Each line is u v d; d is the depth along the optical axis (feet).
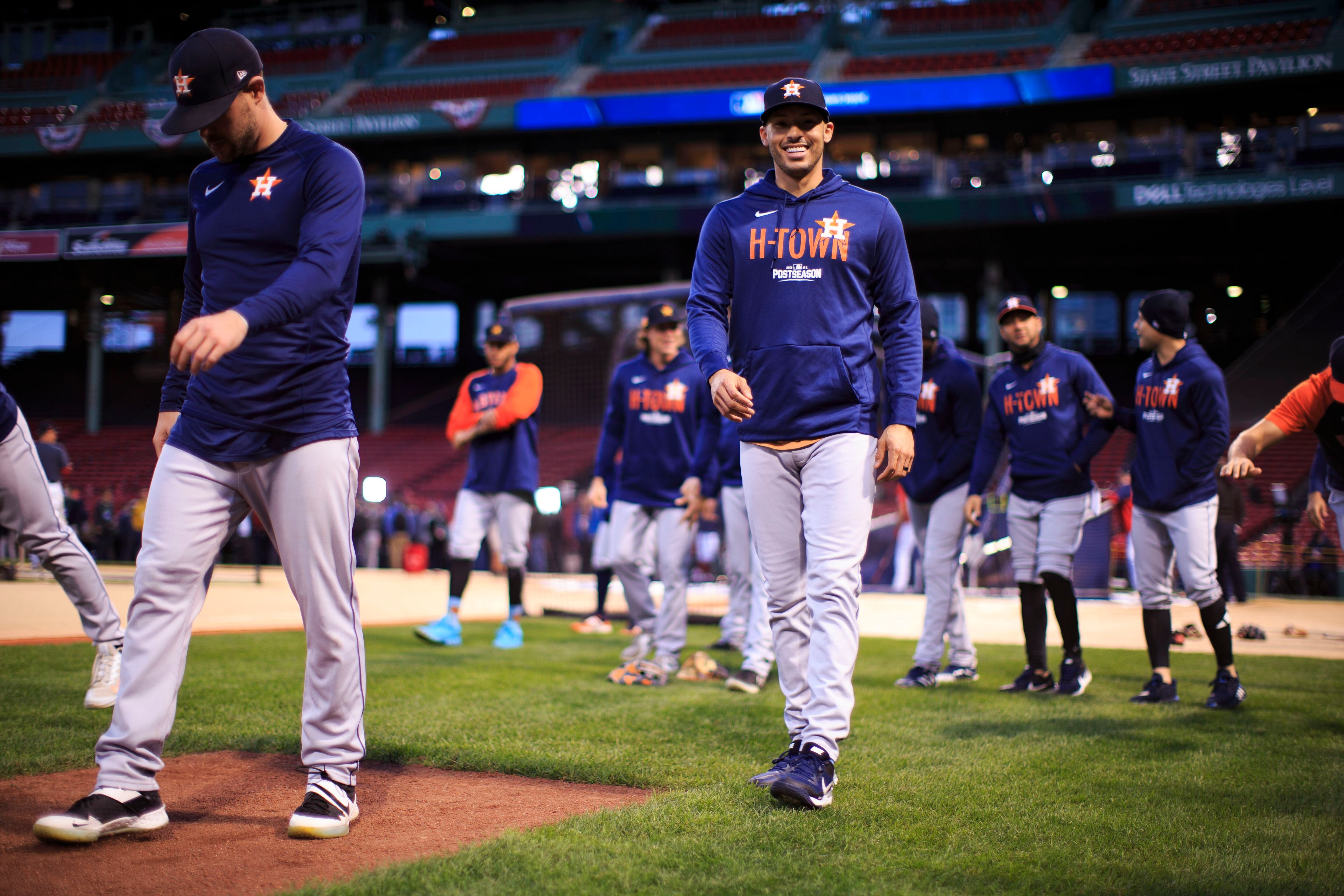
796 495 8.70
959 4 88.33
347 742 7.20
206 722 10.84
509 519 20.51
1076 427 15.46
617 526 16.79
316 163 7.25
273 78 97.66
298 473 7.07
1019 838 7.02
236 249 7.29
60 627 21.45
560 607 33.04
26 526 10.79
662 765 9.05
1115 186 66.90
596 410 46.47
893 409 8.21
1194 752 10.26
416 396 101.60
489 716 11.64
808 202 8.68
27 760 8.69
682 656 19.81
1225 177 64.69
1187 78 67.67
